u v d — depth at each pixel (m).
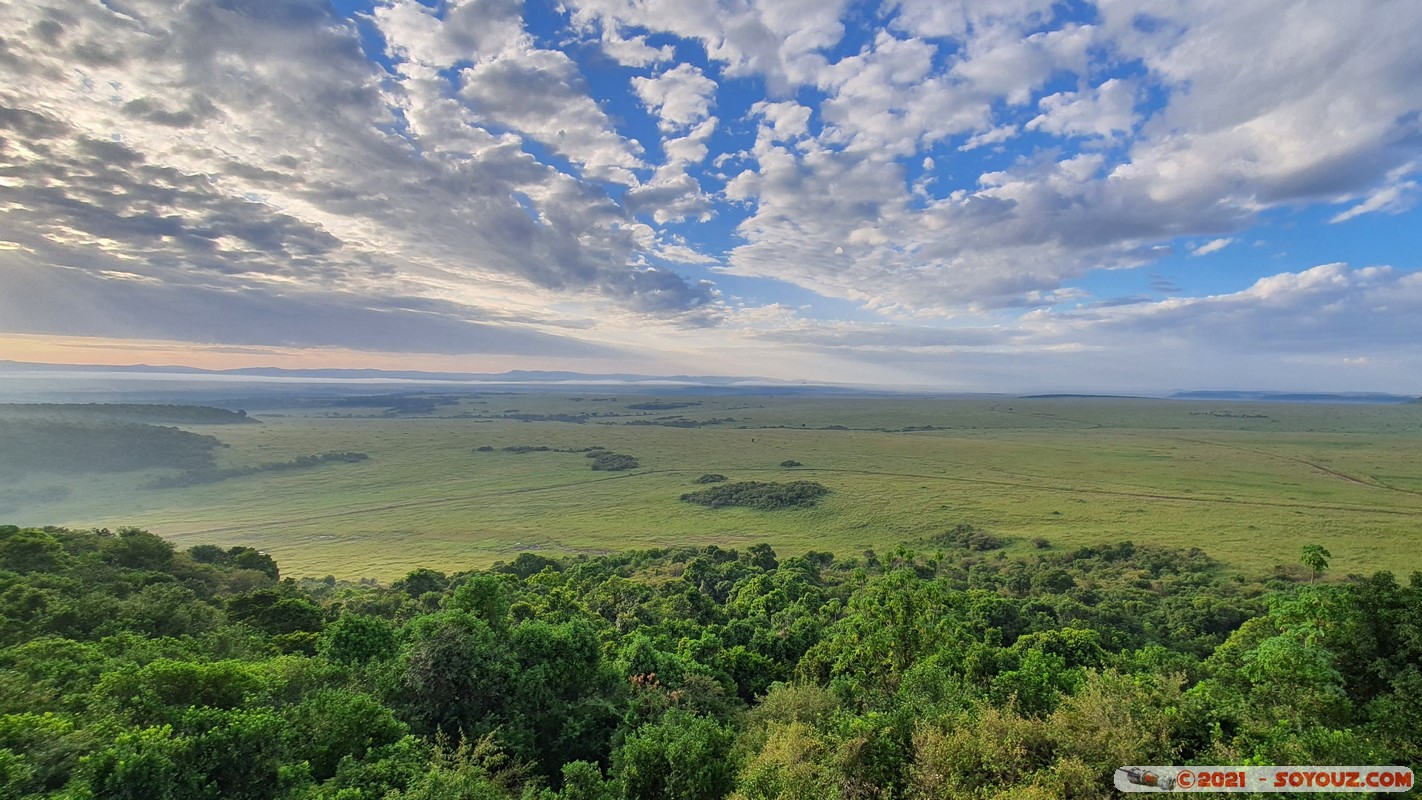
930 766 19.52
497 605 36.25
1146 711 18.67
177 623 40.09
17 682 24.02
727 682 42.62
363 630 33.97
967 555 101.25
